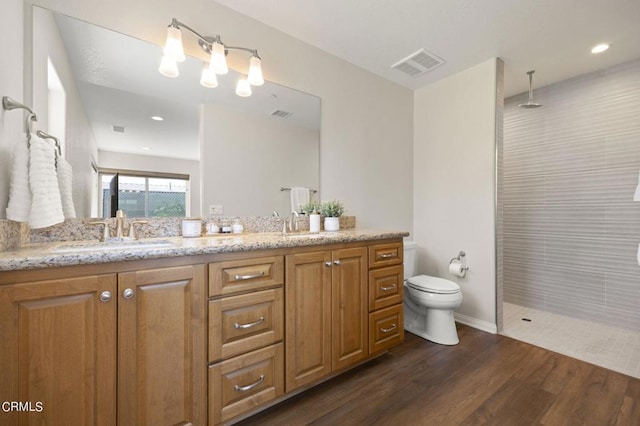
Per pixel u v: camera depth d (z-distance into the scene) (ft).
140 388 3.48
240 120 6.38
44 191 3.58
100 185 4.95
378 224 8.95
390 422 4.49
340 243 5.55
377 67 8.54
